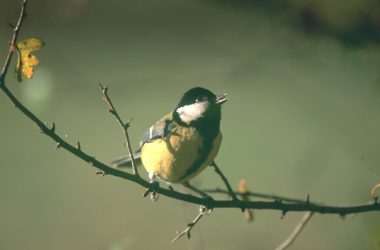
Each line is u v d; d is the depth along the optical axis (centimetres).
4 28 1503
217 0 901
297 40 922
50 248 1622
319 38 873
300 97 1056
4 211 1778
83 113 2258
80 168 2042
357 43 837
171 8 1716
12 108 2462
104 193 1842
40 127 561
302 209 655
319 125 983
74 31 2119
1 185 1936
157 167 802
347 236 999
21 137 2270
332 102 1009
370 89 915
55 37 2127
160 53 1794
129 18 2133
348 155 1112
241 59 1074
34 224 1727
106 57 2202
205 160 791
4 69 532
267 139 2008
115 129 2248
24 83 790
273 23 903
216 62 1109
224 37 1115
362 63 870
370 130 952
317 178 930
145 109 2270
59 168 2045
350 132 959
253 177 1756
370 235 743
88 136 2245
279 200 660
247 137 2066
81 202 1798
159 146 791
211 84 1099
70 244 1593
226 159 1933
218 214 1545
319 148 941
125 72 2053
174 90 1113
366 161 927
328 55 909
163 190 647
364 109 955
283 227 1404
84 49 2222
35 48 526
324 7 831
